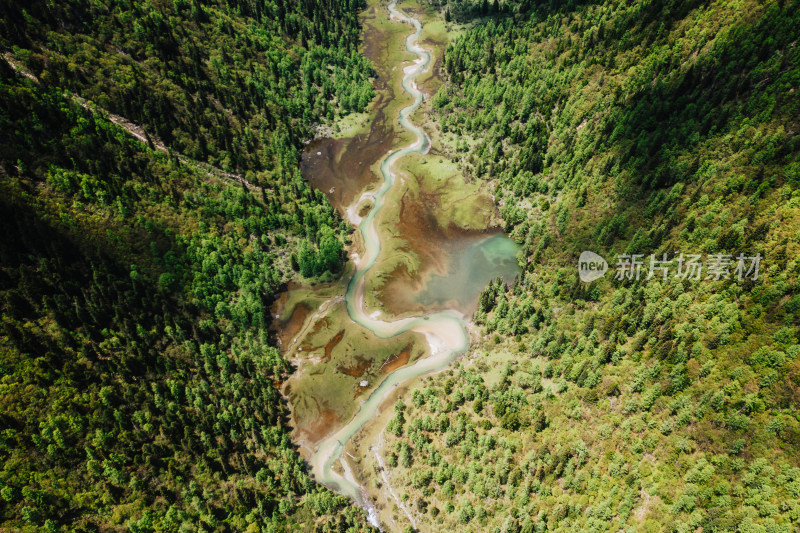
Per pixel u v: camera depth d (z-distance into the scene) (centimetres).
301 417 10538
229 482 8762
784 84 10494
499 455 8600
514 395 9225
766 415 7106
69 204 10594
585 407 8775
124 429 8544
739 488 6669
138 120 13575
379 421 10356
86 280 9969
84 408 8400
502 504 8106
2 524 7075
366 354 11675
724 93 11456
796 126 9962
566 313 10812
